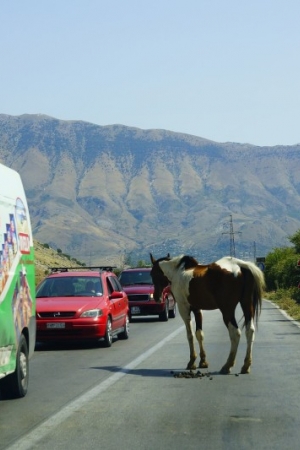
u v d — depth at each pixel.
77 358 19.75
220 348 21.22
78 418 11.62
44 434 10.57
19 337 13.37
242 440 10.03
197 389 14.13
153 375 16.11
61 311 21.94
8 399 13.47
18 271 13.45
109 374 16.41
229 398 13.10
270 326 29.00
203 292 16.69
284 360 18.16
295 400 12.84
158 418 11.49
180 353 20.27
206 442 9.95
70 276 23.84
